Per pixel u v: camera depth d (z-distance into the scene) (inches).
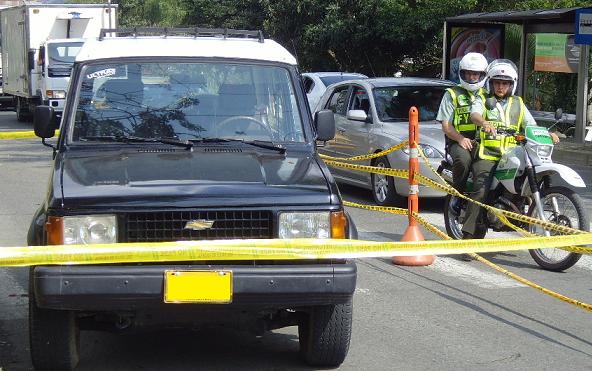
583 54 747.4
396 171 422.9
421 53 1196.5
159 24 1956.2
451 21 839.1
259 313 226.2
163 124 266.4
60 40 1080.2
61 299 204.8
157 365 245.9
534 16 745.6
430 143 480.1
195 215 216.5
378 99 533.0
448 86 547.8
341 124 554.6
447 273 358.3
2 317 293.4
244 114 271.7
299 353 252.5
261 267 210.7
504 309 306.2
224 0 1553.9
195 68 277.6
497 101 373.4
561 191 353.1
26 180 628.1
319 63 1332.4
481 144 369.7
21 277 349.7
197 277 207.2
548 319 294.5
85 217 213.0
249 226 218.8
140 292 205.6
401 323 289.0
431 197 487.5
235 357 253.3
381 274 356.2
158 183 224.8
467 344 267.4
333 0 1262.3
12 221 470.3
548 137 357.1
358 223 467.8
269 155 254.7
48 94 1055.0
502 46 864.9
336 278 211.9
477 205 370.9
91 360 249.8
